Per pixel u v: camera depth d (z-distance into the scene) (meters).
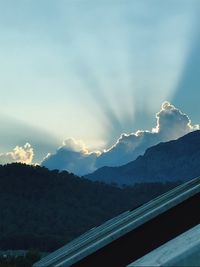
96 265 11.86
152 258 4.79
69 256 9.95
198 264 4.41
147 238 12.52
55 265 9.47
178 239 5.69
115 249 12.11
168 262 4.43
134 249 12.30
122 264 11.98
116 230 11.80
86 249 9.79
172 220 12.80
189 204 12.92
